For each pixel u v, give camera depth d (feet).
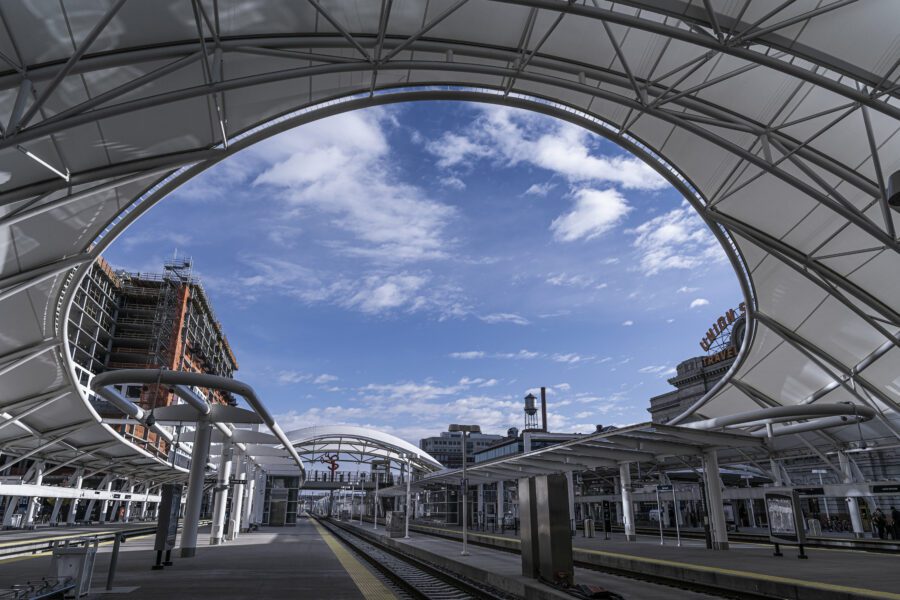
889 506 119.55
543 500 48.49
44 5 40.11
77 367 100.12
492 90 67.62
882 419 103.09
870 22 50.55
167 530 58.65
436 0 52.49
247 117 59.62
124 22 43.73
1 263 60.64
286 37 50.08
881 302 82.89
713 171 76.74
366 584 46.75
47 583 35.88
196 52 44.68
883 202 58.70
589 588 41.32
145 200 64.80
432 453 618.44
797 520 70.95
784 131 67.10
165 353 391.04
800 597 45.14
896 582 46.34
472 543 128.57
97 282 385.09
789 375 112.88
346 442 245.65
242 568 58.80
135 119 52.29
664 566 63.10
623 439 91.45
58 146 50.06
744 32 44.83
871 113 61.26
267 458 178.09
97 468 197.67
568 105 71.05
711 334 260.42
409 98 66.13
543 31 58.54
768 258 88.38
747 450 135.95
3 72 41.52
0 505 222.07
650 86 56.49
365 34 54.54
